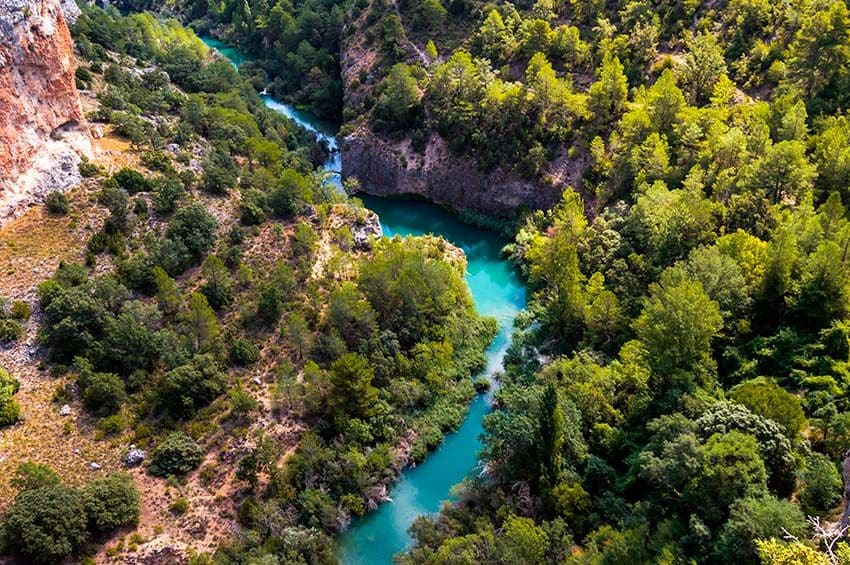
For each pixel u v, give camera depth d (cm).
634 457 7281
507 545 6438
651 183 11419
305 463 8044
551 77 13562
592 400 8219
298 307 9875
